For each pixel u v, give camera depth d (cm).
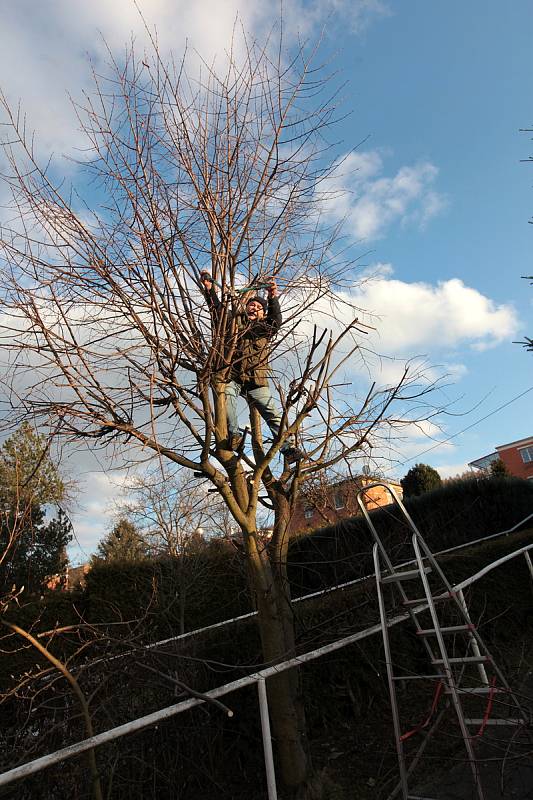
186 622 965
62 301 387
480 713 438
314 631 469
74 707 340
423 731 433
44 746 345
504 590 634
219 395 427
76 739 347
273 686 383
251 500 420
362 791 373
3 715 365
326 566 750
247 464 463
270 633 397
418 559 370
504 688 354
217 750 422
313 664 470
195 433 394
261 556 411
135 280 397
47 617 927
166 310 393
